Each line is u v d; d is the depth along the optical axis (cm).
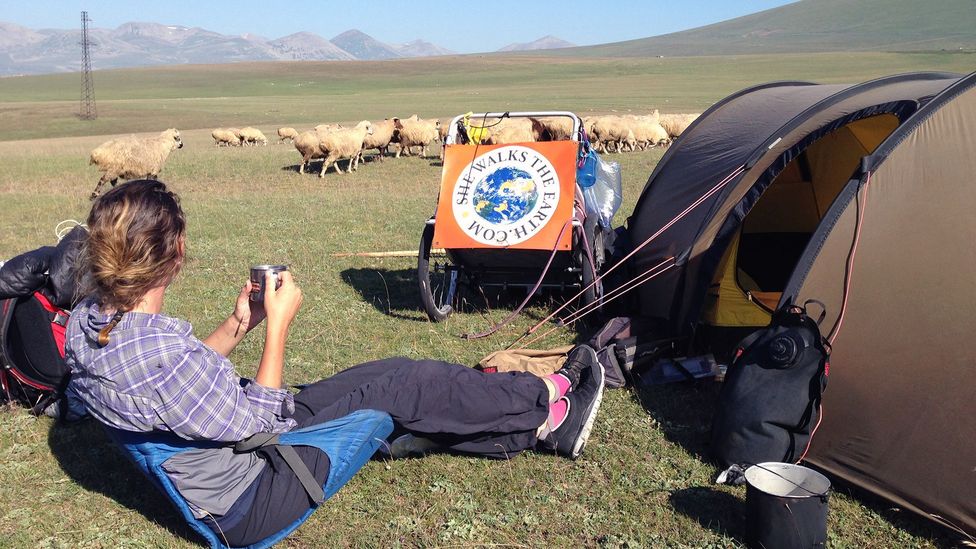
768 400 423
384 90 11719
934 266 407
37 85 14875
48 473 439
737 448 429
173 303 772
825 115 555
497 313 738
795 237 787
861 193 430
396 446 439
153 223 301
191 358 314
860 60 13500
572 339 659
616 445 466
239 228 1194
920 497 394
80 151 2925
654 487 421
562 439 439
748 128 650
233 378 332
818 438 429
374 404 397
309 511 349
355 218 1278
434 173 1998
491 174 688
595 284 668
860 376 416
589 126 2483
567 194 667
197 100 9100
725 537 373
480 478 426
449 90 10275
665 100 6644
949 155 421
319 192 1670
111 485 426
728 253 598
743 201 578
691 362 564
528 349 586
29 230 1225
